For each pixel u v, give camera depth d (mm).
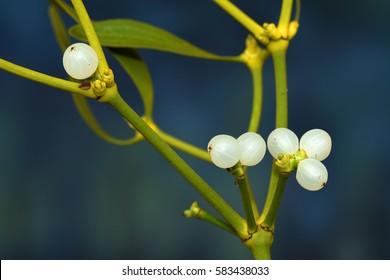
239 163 330
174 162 334
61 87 328
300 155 329
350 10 748
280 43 369
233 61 393
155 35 393
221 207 342
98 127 412
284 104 361
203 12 731
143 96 391
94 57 327
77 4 334
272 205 340
